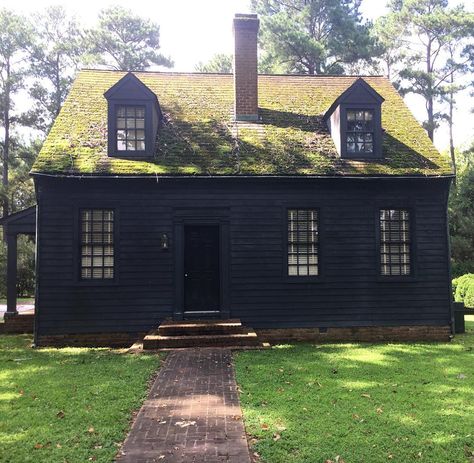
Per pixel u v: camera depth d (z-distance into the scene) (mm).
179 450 4398
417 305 11195
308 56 26625
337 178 10930
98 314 10516
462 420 5223
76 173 10250
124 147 11047
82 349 9938
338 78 14898
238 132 11984
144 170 10531
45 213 10484
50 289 10422
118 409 5570
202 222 10914
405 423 5109
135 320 10602
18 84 32406
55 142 11000
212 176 10578
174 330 9719
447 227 11383
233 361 8219
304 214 11289
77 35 34656
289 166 11008
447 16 30438
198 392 6285
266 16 26094
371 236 11211
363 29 27094
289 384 6695
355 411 5496
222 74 14625
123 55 33031
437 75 33375
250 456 4277
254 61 12664
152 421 5180
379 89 14477
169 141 11500
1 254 24266
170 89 13562
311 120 12766
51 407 5703
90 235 10734
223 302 10828
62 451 4383
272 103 13359
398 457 4273
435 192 11469
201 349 9297
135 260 10688
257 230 10992
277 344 10516
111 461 4176
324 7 27906
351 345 10219
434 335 11172
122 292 10602
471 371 7602
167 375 7234
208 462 4141
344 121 11484
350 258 11141
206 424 5070
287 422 5109
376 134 11523
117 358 8672
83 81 13352
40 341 10336
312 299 10992
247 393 6242
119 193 10734
